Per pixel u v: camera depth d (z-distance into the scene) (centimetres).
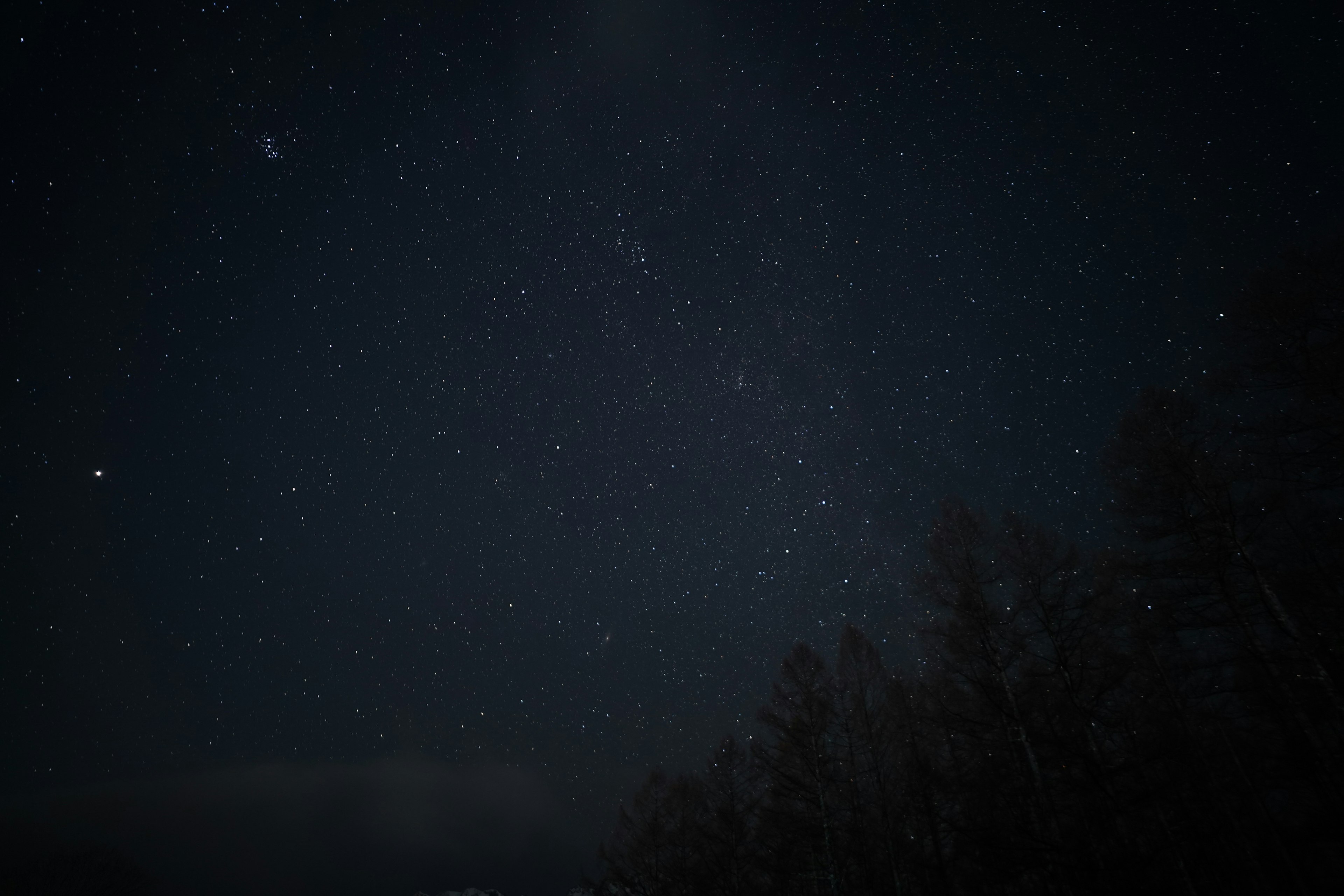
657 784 2536
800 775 1923
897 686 2102
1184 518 1445
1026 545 1652
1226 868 1577
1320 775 1429
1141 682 1678
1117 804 1235
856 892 1791
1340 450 1271
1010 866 1308
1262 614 1379
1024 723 1446
